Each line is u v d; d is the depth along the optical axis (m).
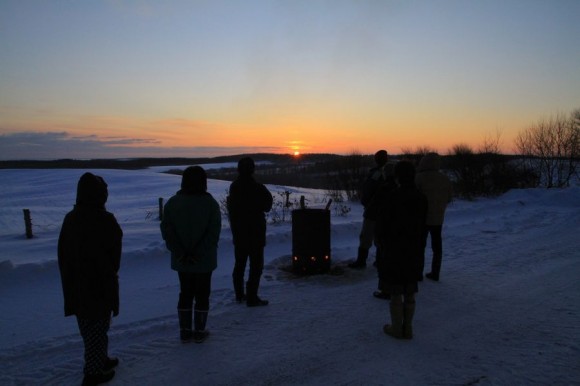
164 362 4.14
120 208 23.72
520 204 16.70
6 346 4.57
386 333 4.80
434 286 6.51
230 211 5.71
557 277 6.87
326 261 7.30
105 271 3.76
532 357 4.18
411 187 4.69
